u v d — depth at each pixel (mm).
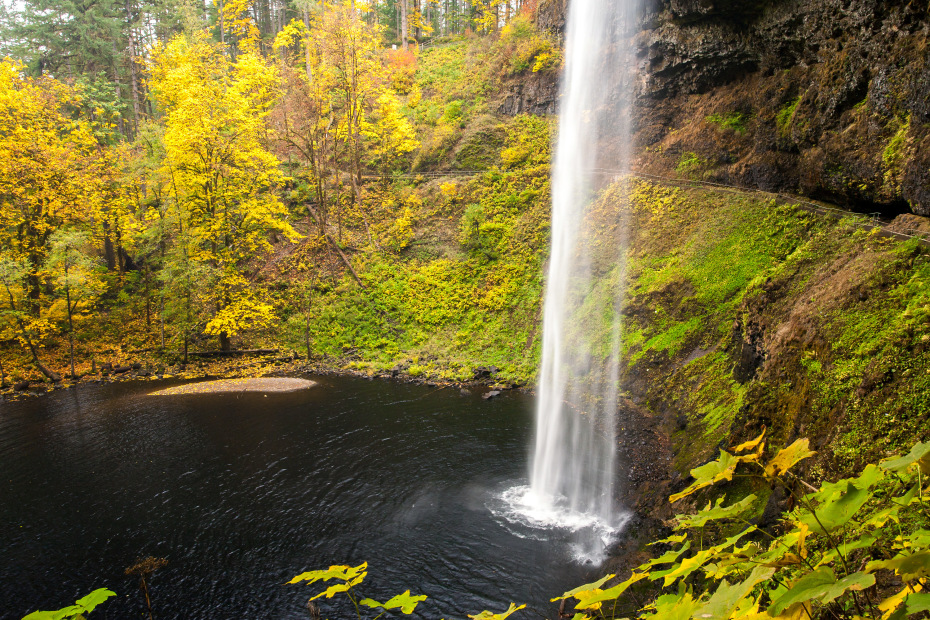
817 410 7984
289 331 28250
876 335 7848
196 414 18844
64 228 26203
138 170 28234
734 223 18000
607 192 25656
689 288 17766
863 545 1574
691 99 24391
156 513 12008
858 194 13117
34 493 12992
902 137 11328
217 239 28469
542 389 20297
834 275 10500
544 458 14195
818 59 16031
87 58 37500
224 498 12656
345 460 14641
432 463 14266
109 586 9547
